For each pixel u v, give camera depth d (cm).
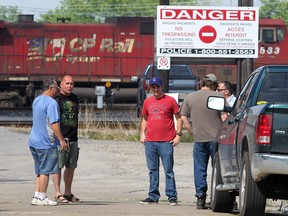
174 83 8350
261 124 2609
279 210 3559
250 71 6481
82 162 5803
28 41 12069
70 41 12150
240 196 2834
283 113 2603
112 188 4606
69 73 12125
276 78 2902
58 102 3694
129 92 12281
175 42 6438
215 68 11812
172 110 3669
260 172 2609
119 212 3112
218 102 3209
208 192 4606
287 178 2669
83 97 12275
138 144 7006
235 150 2998
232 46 6462
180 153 6353
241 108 3041
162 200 4038
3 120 9206
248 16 6462
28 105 12281
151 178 3697
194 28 6438
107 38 12181
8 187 4534
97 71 12138
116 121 8600
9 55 12038
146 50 12162
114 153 6328
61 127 3678
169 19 6431
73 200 3728
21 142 6950
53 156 3450
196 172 3581
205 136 3562
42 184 3453
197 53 6462
